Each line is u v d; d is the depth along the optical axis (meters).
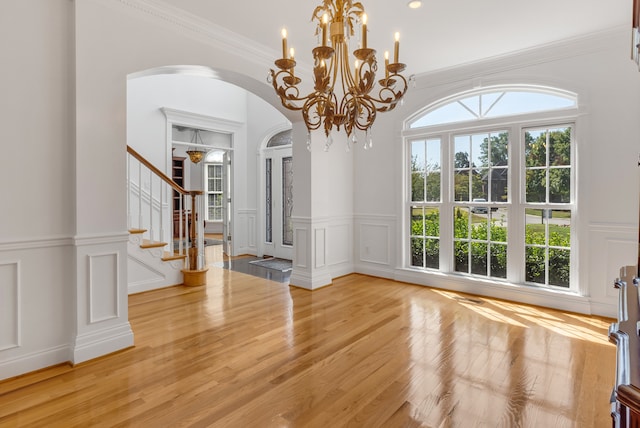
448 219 4.45
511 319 3.37
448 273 4.47
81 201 2.50
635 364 0.77
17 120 2.29
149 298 4.07
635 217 3.25
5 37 2.24
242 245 7.04
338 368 2.44
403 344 2.82
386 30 3.25
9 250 2.27
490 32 3.30
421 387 2.20
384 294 4.23
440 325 3.22
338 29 1.96
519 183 3.92
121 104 2.70
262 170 6.84
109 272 2.66
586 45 3.42
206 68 3.28
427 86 4.47
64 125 2.49
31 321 2.38
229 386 2.21
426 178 4.66
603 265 3.41
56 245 2.47
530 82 3.75
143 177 5.62
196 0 2.78
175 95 6.03
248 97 7.04
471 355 2.62
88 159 2.53
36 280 2.39
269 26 3.20
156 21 2.88
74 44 2.46
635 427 0.69
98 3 2.56
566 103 3.66
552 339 2.90
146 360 2.55
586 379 2.28
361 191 5.21
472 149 4.27
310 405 2.01
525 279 3.96
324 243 4.67
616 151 3.32
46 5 2.39
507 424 1.84
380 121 4.95
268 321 3.34
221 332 3.07
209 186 10.24
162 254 4.52
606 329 3.11
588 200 3.47
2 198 2.24
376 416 1.91
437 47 3.61
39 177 2.39
